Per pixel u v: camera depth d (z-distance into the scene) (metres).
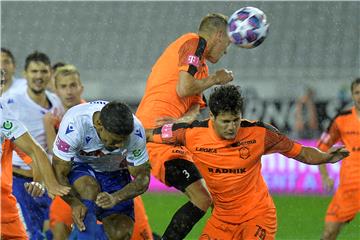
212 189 18.94
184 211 19.62
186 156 20.17
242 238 19.08
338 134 27.09
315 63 58.41
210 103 17.70
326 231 25.84
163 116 20.56
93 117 17.00
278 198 39.72
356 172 25.78
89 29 61.88
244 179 18.64
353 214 25.77
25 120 26.97
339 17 60.47
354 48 59.25
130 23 62.22
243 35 19.14
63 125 17.22
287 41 59.75
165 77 20.80
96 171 18.67
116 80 55.94
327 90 52.78
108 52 60.56
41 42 60.66
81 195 17.77
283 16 60.84
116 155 18.02
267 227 18.89
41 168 17.64
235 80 54.03
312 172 40.84
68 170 17.64
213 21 20.52
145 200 39.59
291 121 51.84
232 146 18.36
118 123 16.05
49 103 27.34
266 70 57.44
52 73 31.23
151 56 60.41
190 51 20.31
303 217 33.94
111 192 18.73
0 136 17.95
